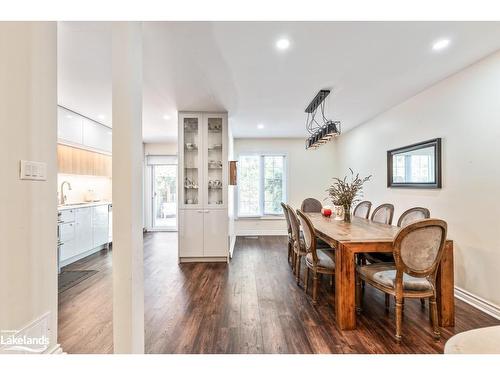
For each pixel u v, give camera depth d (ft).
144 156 24.62
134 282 5.69
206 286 10.84
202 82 10.36
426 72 9.68
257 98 12.28
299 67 9.16
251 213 22.44
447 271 7.68
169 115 15.14
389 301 9.09
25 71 4.73
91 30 6.77
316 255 9.12
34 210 4.87
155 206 25.08
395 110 13.75
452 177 10.00
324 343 6.86
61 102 12.79
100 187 18.88
